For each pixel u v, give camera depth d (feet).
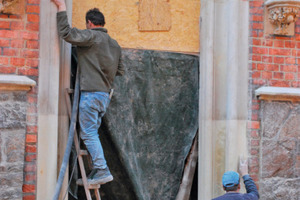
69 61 23.13
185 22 26.23
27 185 21.52
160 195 25.25
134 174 24.67
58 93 22.57
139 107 25.27
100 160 21.20
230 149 24.36
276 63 25.35
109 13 25.35
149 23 25.81
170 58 25.98
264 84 25.09
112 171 24.93
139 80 25.40
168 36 26.04
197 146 26.13
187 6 26.27
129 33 25.55
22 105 21.43
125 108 24.93
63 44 23.03
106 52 21.80
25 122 21.49
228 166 24.34
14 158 21.08
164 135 25.62
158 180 25.29
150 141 25.34
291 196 24.68
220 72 25.29
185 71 26.17
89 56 21.52
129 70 25.25
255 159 24.67
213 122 25.00
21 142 21.27
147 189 25.03
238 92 24.77
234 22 24.90
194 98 26.20
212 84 25.09
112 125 24.49
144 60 25.57
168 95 25.82
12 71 21.68
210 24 25.29
